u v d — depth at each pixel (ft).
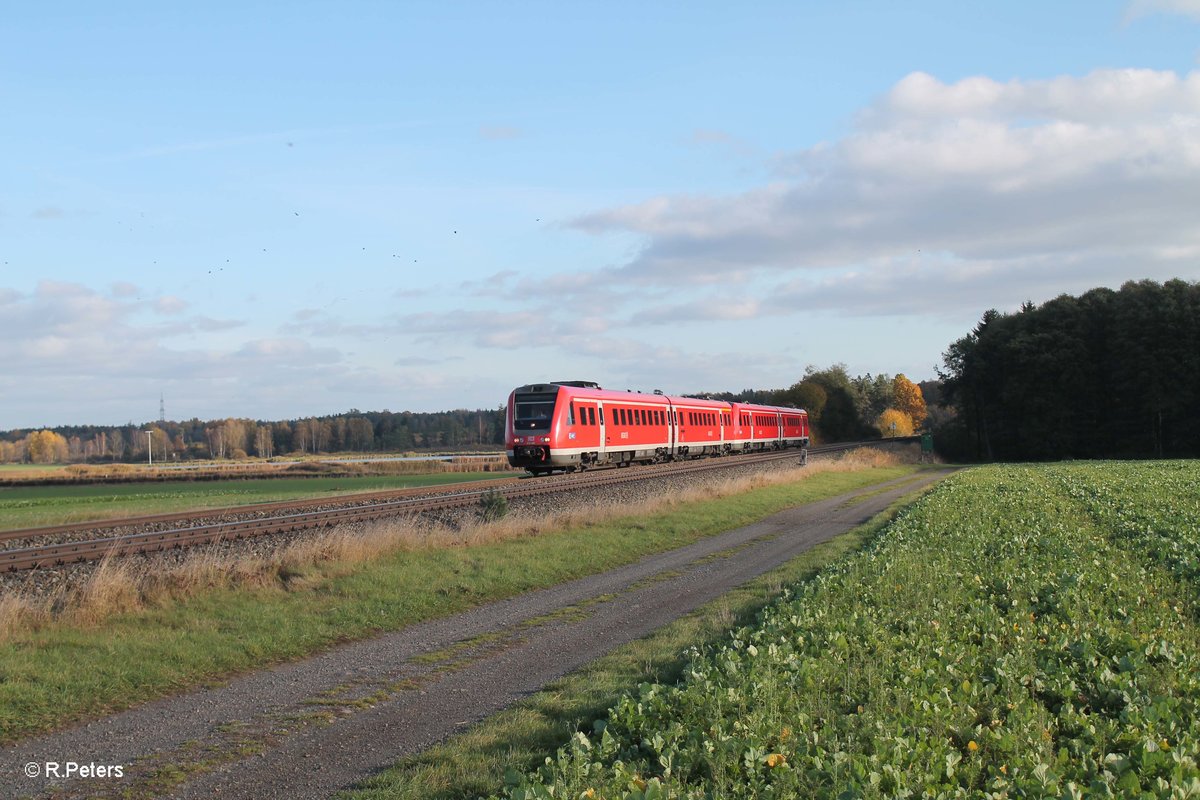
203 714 30.17
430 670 35.47
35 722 29.07
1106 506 86.63
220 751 26.50
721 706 25.79
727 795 20.63
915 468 214.90
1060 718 25.59
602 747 23.89
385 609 46.01
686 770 22.27
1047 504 92.07
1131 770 21.34
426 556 58.59
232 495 130.62
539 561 60.13
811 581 48.24
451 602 49.11
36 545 65.57
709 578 55.67
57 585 48.70
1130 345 264.93
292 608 44.96
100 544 57.82
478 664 36.27
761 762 22.04
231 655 36.88
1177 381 257.34
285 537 64.39
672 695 27.40
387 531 60.75
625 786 21.21
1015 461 288.30
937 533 66.64
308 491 134.62
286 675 35.12
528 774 23.06
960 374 307.37
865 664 30.19
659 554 68.33
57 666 34.01
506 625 43.75
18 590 47.14
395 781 23.56
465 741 26.30
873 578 46.11
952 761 21.56
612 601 49.24
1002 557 54.65
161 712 30.50
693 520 84.28
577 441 127.65
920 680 28.09
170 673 34.42
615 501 93.45
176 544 60.23
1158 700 25.94
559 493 97.76
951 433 314.96
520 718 28.30
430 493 99.40
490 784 23.02
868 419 449.89
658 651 36.04
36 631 38.52
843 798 19.26
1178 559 52.90
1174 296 265.95
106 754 26.40
